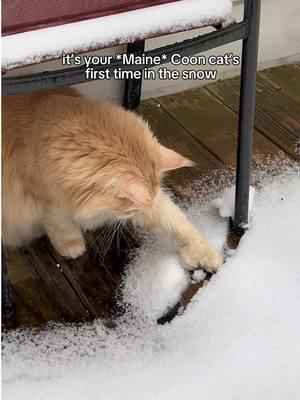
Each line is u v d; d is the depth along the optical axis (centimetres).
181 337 134
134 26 117
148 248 152
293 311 138
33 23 109
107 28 114
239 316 137
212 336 133
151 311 139
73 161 122
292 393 123
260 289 142
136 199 117
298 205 162
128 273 146
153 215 142
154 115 190
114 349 132
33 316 138
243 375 126
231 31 122
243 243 151
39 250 152
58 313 139
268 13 196
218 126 187
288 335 133
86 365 128
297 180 169
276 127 186
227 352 130
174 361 129
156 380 125
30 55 110
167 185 167
